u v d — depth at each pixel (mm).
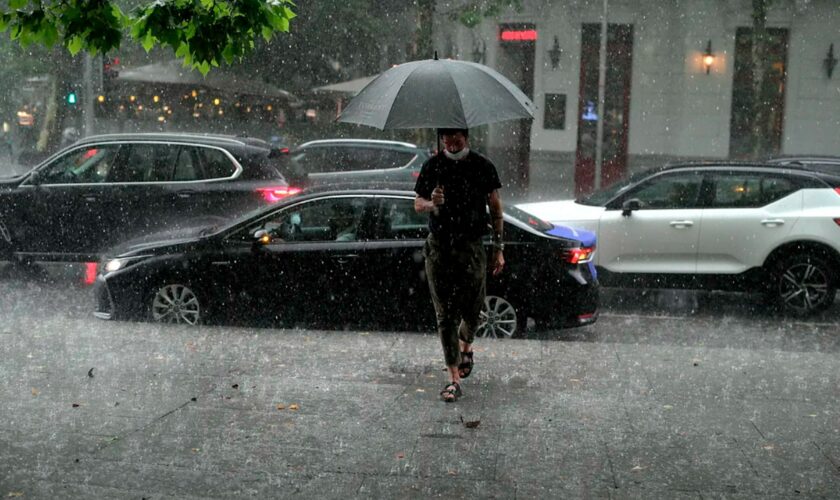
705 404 6781
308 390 7059
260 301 9938
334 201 9938
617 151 28000
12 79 30969
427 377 7508
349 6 30000
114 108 28672
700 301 12562
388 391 7043
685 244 11711
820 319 11492
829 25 26500
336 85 26609
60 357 8055
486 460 5508
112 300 10227
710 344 10070
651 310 11961
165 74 26531
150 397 6805
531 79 28453
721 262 11688
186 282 10039
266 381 7312
